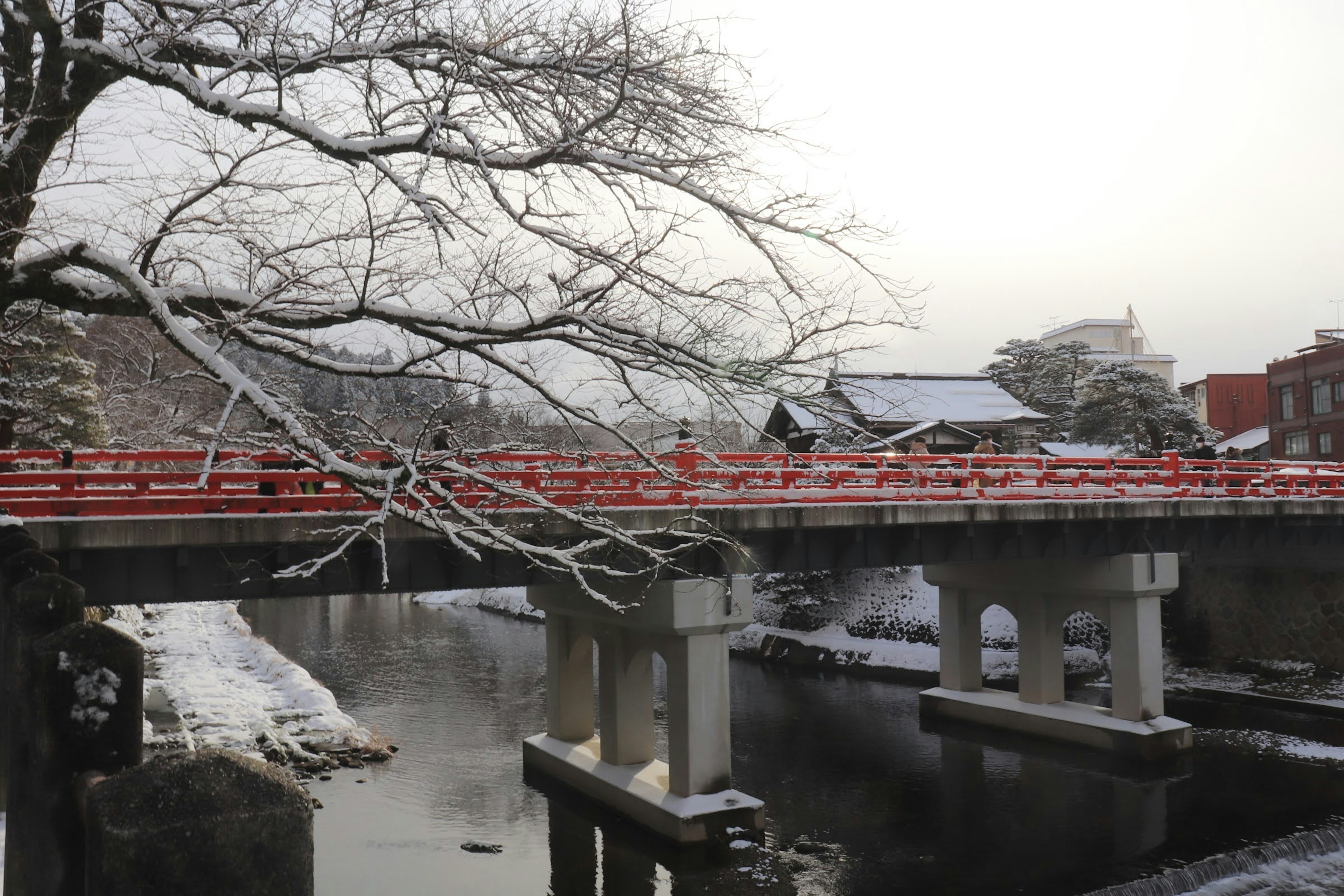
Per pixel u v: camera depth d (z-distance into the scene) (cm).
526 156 820
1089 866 1664
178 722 2459
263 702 2747
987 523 2138
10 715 521
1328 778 2183
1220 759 2350
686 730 1758
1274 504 2614
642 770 1931
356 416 779
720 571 1758
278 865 261
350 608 5747
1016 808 1995
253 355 940
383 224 720
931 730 2700
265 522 1309
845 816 1942
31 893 442
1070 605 2577
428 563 1509
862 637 3919
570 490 1339
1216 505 2492
